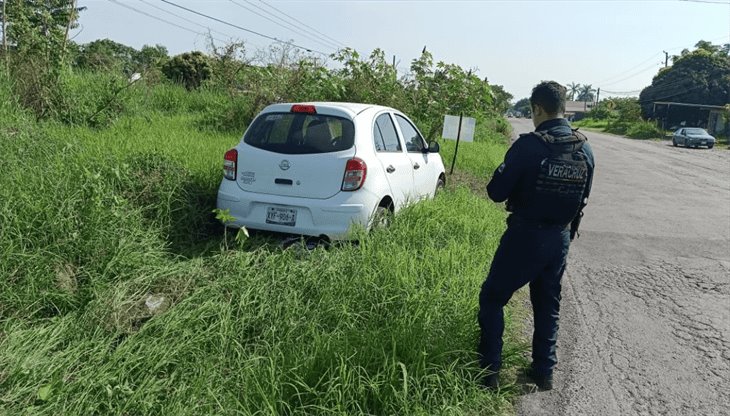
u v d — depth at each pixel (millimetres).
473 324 3871
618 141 38562
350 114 5496
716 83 57188
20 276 3760
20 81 8602
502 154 17062
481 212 7137
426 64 12820
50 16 9492
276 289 4082
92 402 2838
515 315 4719
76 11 9945
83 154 5719
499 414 3328
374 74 12406
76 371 3066
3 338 3268
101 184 4711
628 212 9938
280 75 11969
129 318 3643
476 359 3602
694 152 29500
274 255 4535
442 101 12406
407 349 3453
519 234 3420
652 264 6656
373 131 5738
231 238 5371
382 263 4531
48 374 2951
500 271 3490
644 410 3480
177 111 12992
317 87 11680
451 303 4113
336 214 5113
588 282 5938
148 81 13578
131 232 4559
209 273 4340
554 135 3361
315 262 4551
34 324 3512
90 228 4262
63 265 3996
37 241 4055
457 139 11000
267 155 5312
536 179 3316
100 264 4090
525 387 3662
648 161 21766
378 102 12188
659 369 4027
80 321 3512
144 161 5746
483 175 11898
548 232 3410
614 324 4824
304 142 5332
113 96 9828
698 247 7500
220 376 3152
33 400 2809
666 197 11914
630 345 4410
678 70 60344
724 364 4141
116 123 9352
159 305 3842
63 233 4164
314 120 5457
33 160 5355
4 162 5113
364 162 5262
